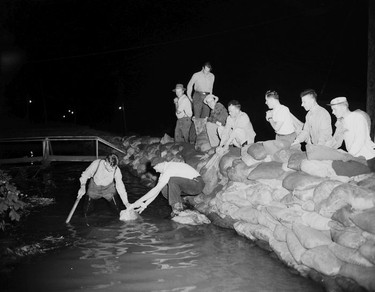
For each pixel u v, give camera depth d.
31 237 6.10
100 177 7.03
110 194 7.26
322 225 4.58
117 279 4.59
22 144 18.11
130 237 6.06
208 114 9.61
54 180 10.80
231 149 7.40
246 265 4.94
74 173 11.86
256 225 5.78
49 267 4.95
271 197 5.69
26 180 10.78
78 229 6.47
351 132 5.01
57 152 17.20
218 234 6.16
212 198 7.12
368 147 5.05
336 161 4.89
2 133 19.25
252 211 5.91
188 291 4.27
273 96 6.48
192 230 6.36
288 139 6.36
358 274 3.90
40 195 9.04
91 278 4.62
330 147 5.15
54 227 6.60
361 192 4.13
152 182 9.90
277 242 5.23
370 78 8.28
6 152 17.22
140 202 7.04
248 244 5.69
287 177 5.33
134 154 13.01
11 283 4.53
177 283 4.46
